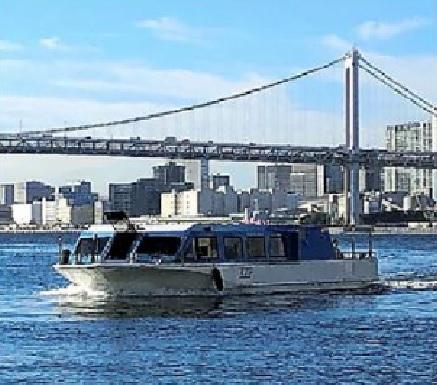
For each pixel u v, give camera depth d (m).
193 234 59.78
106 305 58.00
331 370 36.84
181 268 58.84
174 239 59.62
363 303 59.16
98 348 42.28
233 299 59.97
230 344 43.09
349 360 38.81
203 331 47.22
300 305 57.84
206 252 60.09
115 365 38.16
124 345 43.00
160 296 59.75
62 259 61.62
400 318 51.97
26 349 42.12
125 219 61.31
